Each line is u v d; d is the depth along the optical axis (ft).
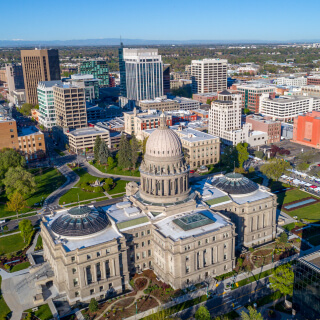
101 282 409.49
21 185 631.56
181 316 378.53
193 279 428.97
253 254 489.26
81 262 394.73
